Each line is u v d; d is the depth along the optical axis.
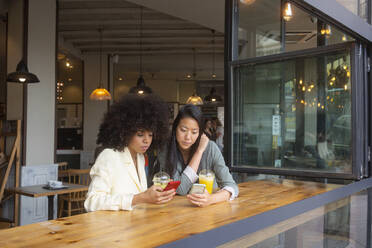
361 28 1.89
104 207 1.31
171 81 12.69
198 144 1.76
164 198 1.28
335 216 1.72
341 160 2.32
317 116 2.45
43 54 5.27
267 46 2.67
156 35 8.03
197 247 0.99
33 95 5.11
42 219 5.13
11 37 5.16
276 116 2.64
